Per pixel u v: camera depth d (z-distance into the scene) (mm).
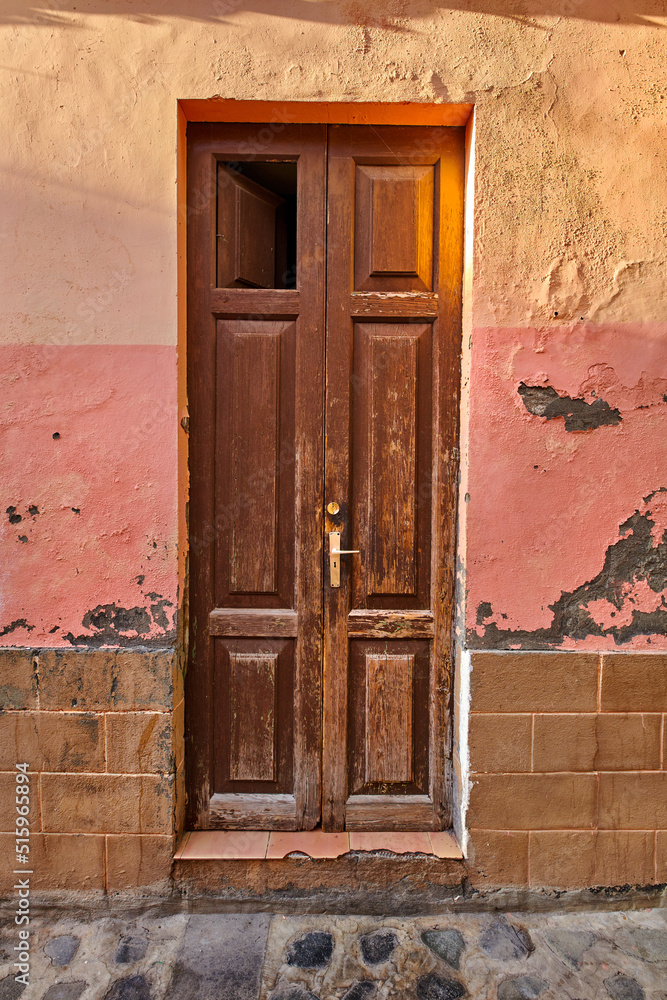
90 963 1847
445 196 2141
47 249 2031
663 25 2014
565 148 2025
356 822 2191
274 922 2016
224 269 2176
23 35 2016
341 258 2148
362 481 2195
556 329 2047
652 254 2047
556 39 2010
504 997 1734
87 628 2072
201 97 2004
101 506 2059
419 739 2217
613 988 1765
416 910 2053
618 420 2062
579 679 2061
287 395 2186
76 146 2020
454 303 2158
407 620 2188
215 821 2188
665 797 2080
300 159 2129
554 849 2068
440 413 2170
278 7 1994
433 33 1999
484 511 2062
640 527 2076
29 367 2043
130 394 2043
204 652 2182
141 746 2043
